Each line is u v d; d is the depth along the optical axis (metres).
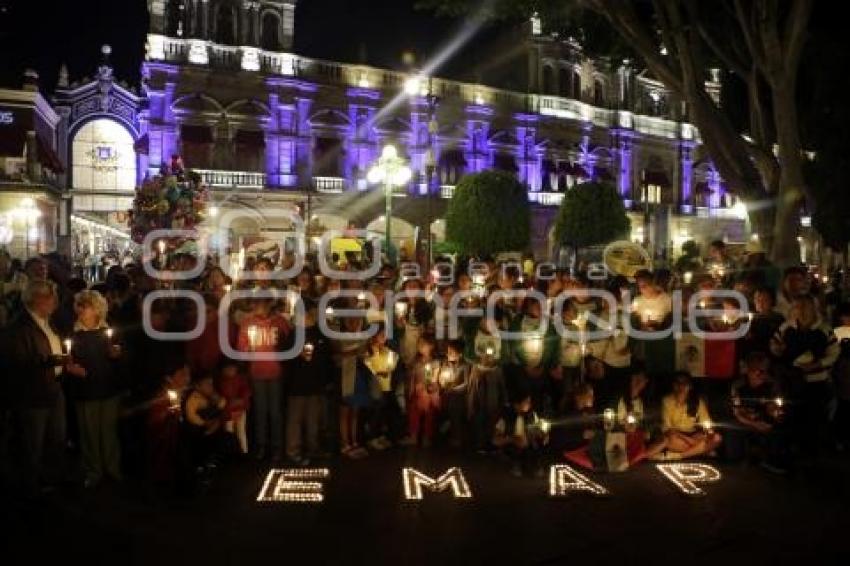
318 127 39.94
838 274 25.06
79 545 7.54
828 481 9.84
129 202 38.50
